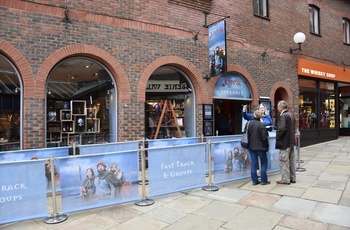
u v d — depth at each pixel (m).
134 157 4.82
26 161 4.03
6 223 3.93
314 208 4.56
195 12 8.77
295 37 10.78
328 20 13.54
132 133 7.50
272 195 5.26
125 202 4.70
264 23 10.66
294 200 4.96
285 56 11.38
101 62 7.39
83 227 3.97
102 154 4.50
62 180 4.20
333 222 4.00
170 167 5.11
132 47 7.57
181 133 8.81
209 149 5.66
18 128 6.30
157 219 4.21
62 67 6.97
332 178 6.47
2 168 3.88
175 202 4.93
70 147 5.77
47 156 5.48
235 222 4.05
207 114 8.88
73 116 7.16
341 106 16.16
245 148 6.06
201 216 4.29
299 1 12.13
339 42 14.09
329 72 13.21
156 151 4.95
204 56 8.90
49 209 4.71
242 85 10.03
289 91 11.48
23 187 4.01
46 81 6.71
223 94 9.52
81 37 6.86
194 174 5.44
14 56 6.10
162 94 8.77
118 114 7.52
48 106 6.78
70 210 4.24
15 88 6.31
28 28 6.27
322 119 13.52
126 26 7.50
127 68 7.48
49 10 6.50
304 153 10.32
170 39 8.21
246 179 6.48
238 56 9.74
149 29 7.86
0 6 6.01
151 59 7.85
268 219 4.14
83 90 7.28
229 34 9.53
